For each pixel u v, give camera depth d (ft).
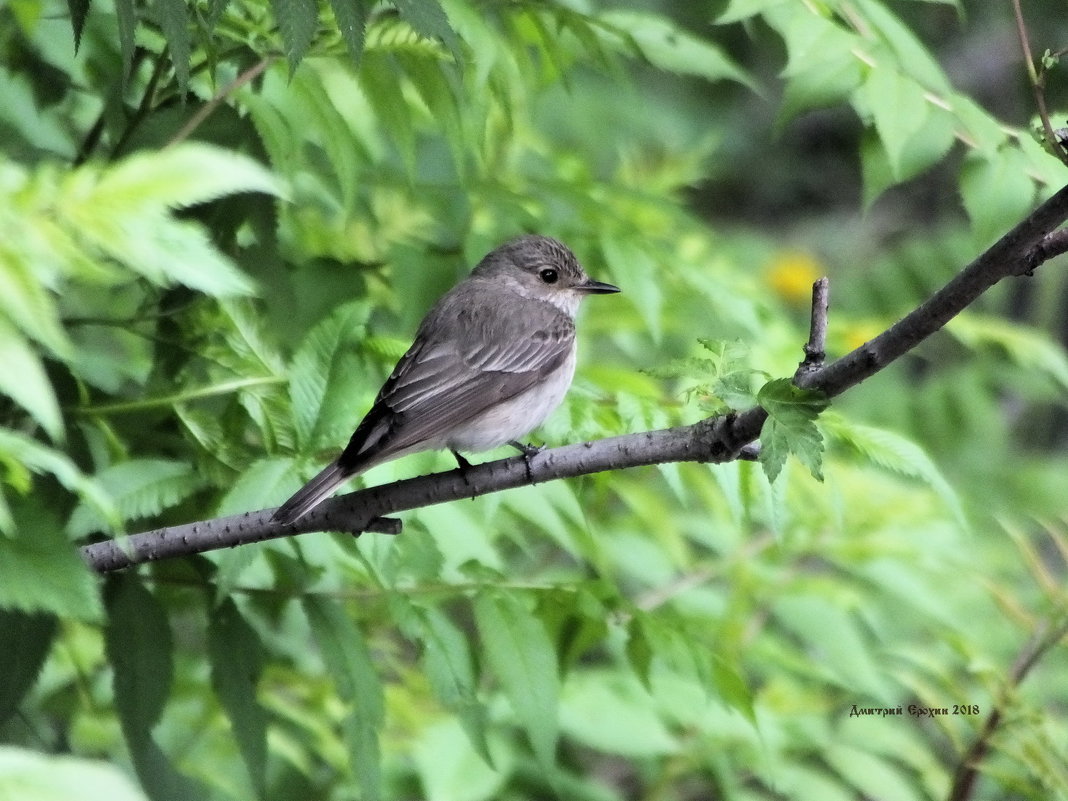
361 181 33.27
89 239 16.11
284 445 26.81
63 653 32.30
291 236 34.12
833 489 29.68
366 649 26.45
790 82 27.89
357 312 27.02
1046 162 27.94
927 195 67.41
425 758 30.55
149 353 34.45
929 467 25.26
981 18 64.44
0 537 17.34
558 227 32.99
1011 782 30.04
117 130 28.76
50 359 26.50
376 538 25.88
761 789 37.09
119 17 21.62
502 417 31.48
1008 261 20.90
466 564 27.71
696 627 34.94
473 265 31.94
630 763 40.04
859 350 22.21
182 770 30.89
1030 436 59.88
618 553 36.14
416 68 27.35
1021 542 32.55
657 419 27.35
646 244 32.27
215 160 16.75
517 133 38.47
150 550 23.70
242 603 28.48
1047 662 37.93
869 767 32.86
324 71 34.45
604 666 39.70
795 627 34.73
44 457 15.28
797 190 69.46
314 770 34.76
